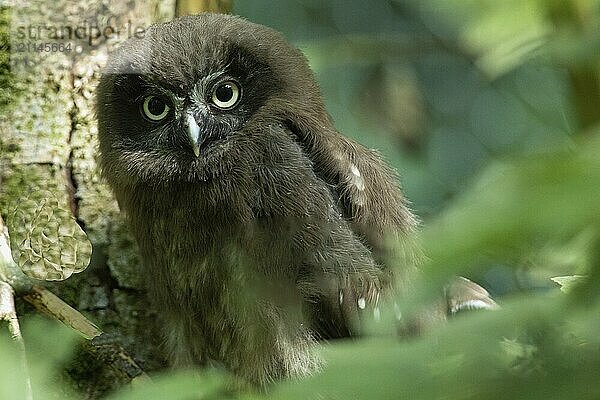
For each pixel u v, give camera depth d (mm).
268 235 3760
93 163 3771
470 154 4078
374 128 4059
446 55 4039
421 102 4070
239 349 3770
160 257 3777
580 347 1879
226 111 3771
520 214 1638
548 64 2195
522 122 4066
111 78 3766
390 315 2334
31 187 3750
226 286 3766
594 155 1626
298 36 4105
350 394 1983
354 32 4105
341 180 3779
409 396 1931
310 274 3762
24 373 2979
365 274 3760
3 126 3750
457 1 3908
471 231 1668
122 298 3775
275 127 3773
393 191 3807
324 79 4062
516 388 1856
